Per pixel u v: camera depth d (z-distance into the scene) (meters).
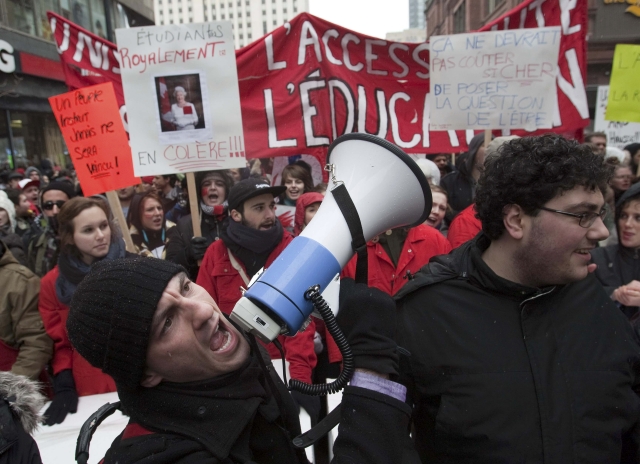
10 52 15.50
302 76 3.33
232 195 2.38
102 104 2.73
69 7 19.41
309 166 4.41
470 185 3.90
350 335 0.91
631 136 6.15
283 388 1.09
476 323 1.13
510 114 2.92
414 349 1.18
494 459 1.04
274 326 0.87
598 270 2.23
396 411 0.87
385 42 3.36
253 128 3.37
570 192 1.00
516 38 2.85
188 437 0.83
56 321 2.14
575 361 1.09
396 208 1.01
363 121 3.44
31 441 1.22
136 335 0.81
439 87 2.96
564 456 1.02
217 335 0.92
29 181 5.80
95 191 2.76
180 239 3.24
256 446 0.93
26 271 2.25
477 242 1.23
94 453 1.66
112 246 2.29
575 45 3.25
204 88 2.67
